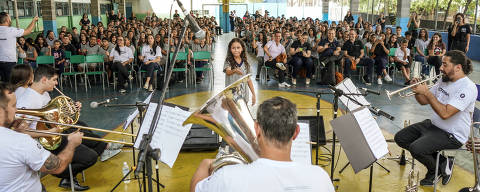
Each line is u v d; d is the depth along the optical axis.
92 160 3.95
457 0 14.75
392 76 10.52
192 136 4.99
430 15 16.47
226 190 1.39
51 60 8.53
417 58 9.91
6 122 2.19
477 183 3.68
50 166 2.34
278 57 9.38
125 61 8.75
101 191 3.97
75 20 20.95
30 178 2.31
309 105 7.33
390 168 4.58
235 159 1.69
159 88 8.62
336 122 3.31
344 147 3.24
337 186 4.10
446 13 15.47
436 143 3.80
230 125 1.88
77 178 4.26
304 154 2.94
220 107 1.89
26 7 15.62
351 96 4.37
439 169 4.02
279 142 1.44
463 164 4.66
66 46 9.70
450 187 4.07
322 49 9.30
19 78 3.48
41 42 9.53
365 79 9.62
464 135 3.78
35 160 2.24
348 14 19.89
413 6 17.58
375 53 9.57
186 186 4.09
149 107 3.22
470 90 3.61
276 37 9.35
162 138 3.06
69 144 2.60
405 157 4.83
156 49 8.73
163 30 11.30
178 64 9.42
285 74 10.31
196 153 4.98
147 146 2.10
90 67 9.14
